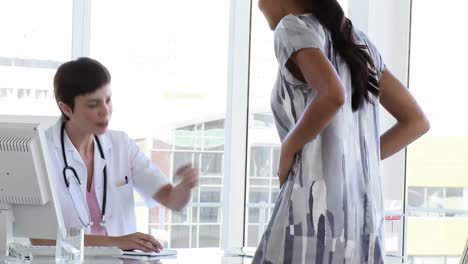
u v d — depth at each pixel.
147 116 4.74
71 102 2.77
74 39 4.58
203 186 4.94
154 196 3.01
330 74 1.79
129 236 2.69
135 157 3.02
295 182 1.86
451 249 4.61
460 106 4.49
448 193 4.59
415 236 4.62
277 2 1.96
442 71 4.46
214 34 4.81
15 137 2.32
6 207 2.43
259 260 1.90
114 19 4.66
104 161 2.90
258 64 4.78
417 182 4.59
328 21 1.89
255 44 4.78
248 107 4.80
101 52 4.65
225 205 4.85
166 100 4.77
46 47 4.57
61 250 2.24
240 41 4.78
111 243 2.66
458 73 4.46
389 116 3.97
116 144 2.97
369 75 1.96
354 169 1.91
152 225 4.82
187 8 4.77
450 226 4.61
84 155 2.87
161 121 4.77
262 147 4.79
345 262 1.88
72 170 2.79
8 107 4.53
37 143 2.32
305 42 1.84
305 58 1.83
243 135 4.80
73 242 2.24
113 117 4.68
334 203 1.85
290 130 1.90
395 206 4.18
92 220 2.86
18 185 2.35
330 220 1.84
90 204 2.87
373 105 1.99
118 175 2.95
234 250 2.84
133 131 4.72
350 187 1.89
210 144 4.95
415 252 4.62
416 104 2.08
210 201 4.93
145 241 2.68
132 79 4.70
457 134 4.52
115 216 2.92
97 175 2.88
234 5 4.78
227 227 4.84
